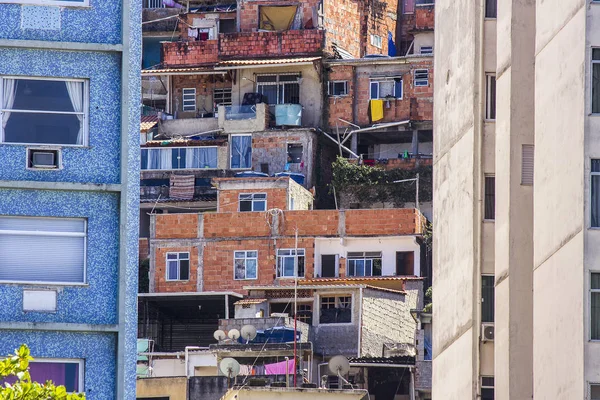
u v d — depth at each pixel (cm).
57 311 6969
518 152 8025
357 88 17612
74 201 7069
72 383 6900
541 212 7412
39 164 7088
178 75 18312
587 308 6919
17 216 7038
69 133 7138
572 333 6988
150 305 15188
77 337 6931
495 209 8244
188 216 15962
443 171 9350
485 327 8456
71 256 7038
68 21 7219
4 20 7200
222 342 13075
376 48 18862
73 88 7175
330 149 17600
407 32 19275
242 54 18062
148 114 18425
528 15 8131
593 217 7000
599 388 6862
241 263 15738
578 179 7050
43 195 7056
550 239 7294
